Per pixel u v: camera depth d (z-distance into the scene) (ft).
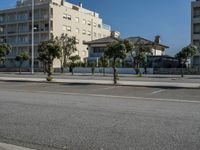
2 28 278.46
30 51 259.19
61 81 89.25
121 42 84.38
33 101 43.60
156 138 22.61
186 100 46.09
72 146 21.01
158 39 248.32
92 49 232.94
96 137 23.08
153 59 196.13
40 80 93.25
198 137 22.76
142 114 32.42
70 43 215.10
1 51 129.49
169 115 31.81
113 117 30.66
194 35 189.37
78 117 30.68
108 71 193.06
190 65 185.37
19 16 268.21
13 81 91.86
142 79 108.88
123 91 61.05
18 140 22.62
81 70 207.21
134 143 21.43
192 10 189.98
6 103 41.16
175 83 81.61
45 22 255.70
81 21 283.18
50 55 105.81
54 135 23.81
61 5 267.18
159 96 51.93
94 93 57.11
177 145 20.83
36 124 27.61
